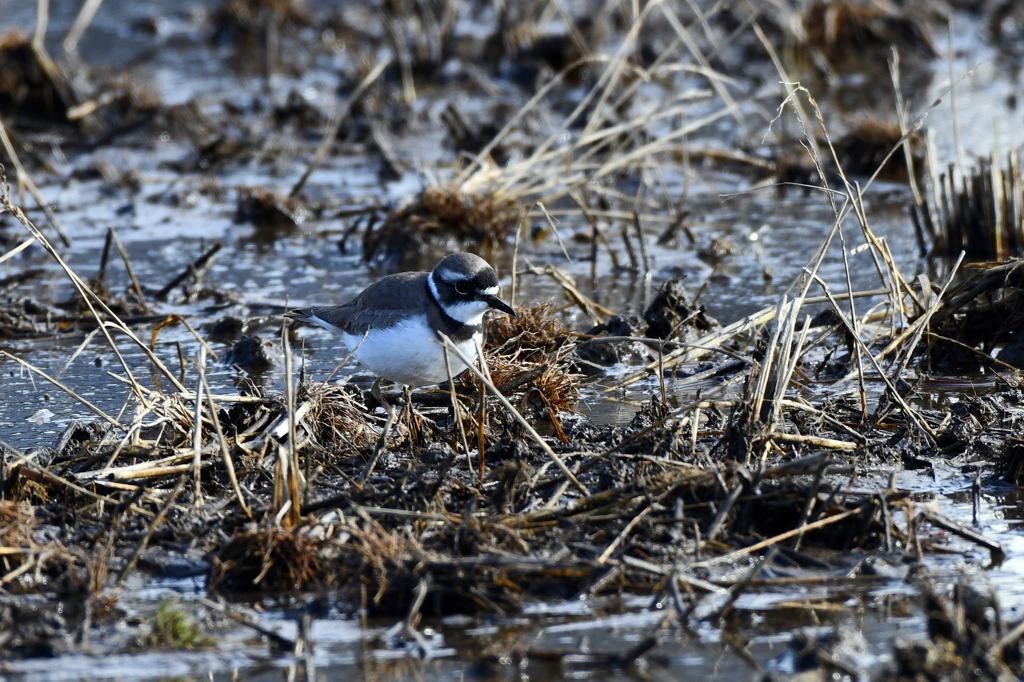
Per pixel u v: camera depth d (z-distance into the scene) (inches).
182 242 682.8
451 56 1038.4
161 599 312.2
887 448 394.3
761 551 321.4
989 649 267.0
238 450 386.3
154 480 374.6
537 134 848.9
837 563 317.1
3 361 515.2
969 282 501.7
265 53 1091.9
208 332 550.6
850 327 426.6
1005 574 311.0
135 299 587.5
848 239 658.2
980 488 370.3
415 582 302.0
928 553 324.5
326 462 390.3
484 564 305.0
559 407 439.2
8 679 274.2
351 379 486.6
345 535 327.0
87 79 964.0
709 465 345.7
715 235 676.1
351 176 792.3
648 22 1088.8
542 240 677.9
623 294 584.4
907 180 754.2
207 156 819.4
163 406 414.3
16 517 339.6
